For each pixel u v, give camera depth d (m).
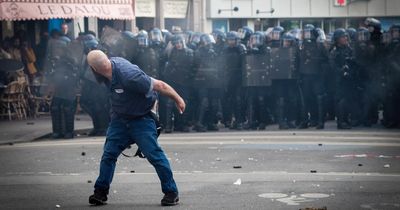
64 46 49.25
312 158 36.41
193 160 36.31
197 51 51.59
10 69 60.50
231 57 51.78
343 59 51.25
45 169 34.28
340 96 51.41
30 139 48.41
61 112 49.34
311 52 51.06
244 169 33.06
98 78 24.67
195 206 24.42
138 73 24.31
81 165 35.44
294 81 51.84
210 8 92.88
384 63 51.94
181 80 51.22
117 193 27.16
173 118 52.69
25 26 68.19
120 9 66.94
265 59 51.34
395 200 25.08
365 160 35.53
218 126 55.66
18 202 25.86
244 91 52.50
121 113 24.61
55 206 24.97
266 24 99.12
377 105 54.00
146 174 31.83
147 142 24.56
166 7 87.50
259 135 48.19
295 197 25.78
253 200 25.30
